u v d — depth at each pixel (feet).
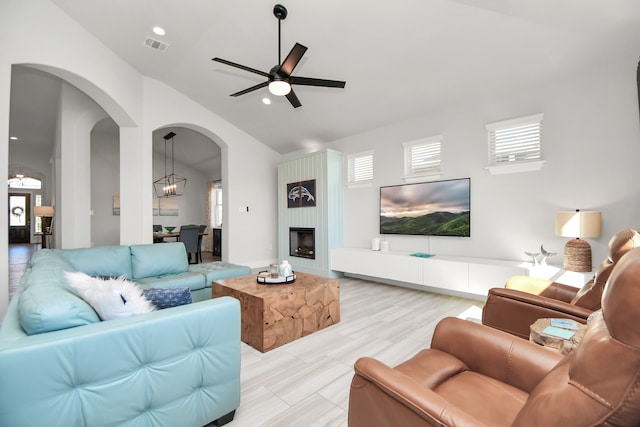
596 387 1.96
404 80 12.81
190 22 11.78
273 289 9.33
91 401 4.02
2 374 3.45
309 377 6.96
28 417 3.60
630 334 1.82
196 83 16.34
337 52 12.02
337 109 15.83
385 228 16.26
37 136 26.35
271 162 22.21
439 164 14.34
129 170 15.28
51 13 10.54
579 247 9.71
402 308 11.93
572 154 10.81
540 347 4.19
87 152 16.93
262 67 14.01
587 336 2.22
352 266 16.24
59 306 4.15
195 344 4.95
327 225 17.46
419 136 15.03
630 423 1.83
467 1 8.91
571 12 8.38
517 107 12.00
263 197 21.68
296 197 19.29
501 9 8.88
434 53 11.14
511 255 12.26
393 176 16.07
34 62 10.10
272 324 8.43
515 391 4.03
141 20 11.65
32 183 39.75
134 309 4.82
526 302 6.82
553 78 11.04
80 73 11.60
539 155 11.50
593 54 9.83
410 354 8.05
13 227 41.22
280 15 10.64
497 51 10.50
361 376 3.57
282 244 20.44
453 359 4.67
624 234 5.97
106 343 4.12
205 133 19.49
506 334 4.48
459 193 13.57
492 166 12.48
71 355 3.86
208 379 5.09
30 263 8.72
